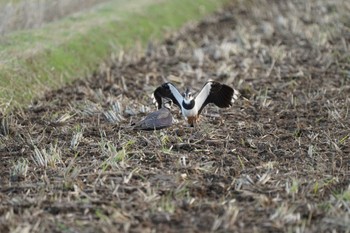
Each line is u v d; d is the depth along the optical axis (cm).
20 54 1712
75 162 1218
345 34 2141
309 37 2138
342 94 1614
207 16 2645
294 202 1046
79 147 1293
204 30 2416
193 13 2630
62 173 1163
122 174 1148
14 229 955
